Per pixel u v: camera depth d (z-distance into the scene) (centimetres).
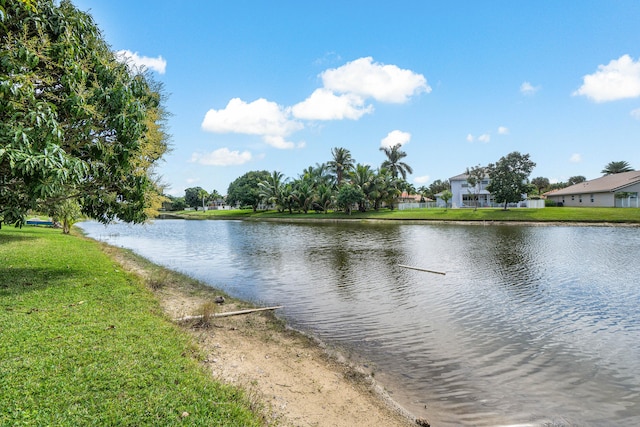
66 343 487
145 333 555
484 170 4891
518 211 4350
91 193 867
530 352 659
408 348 677
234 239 2717
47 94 679
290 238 2727
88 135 754
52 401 350
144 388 389
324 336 736
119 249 1970
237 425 344
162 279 1135
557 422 452
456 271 1402
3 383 374
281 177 6725
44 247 1508
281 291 1109
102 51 956
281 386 500
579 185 5444
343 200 5359
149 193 1387
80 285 855
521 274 1330
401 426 435
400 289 1128
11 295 724
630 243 2106
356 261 1648
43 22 690
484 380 558
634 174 4691
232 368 523
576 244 2100
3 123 553
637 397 509
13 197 712
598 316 856
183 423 335
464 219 4056
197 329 694
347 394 503
